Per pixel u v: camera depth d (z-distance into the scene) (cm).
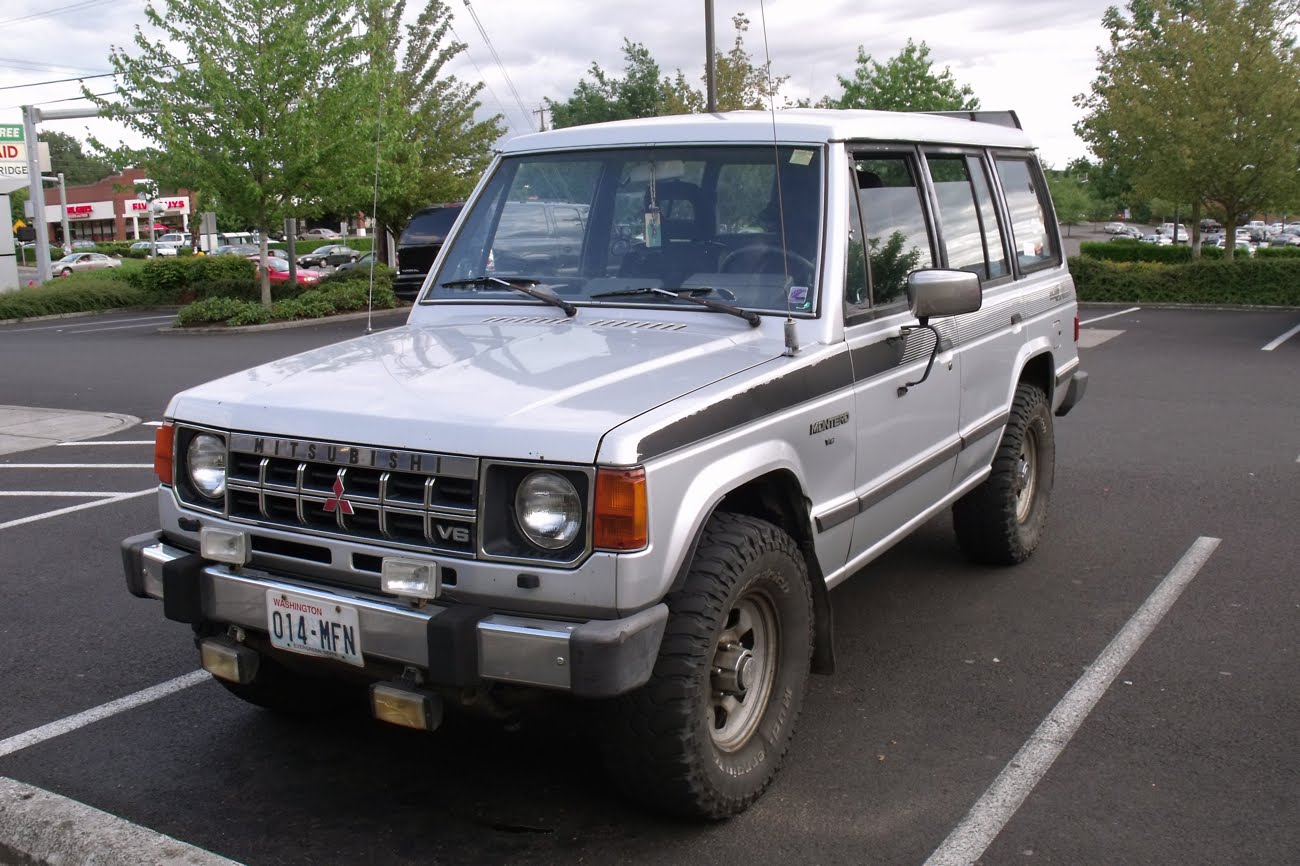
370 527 321
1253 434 956
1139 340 1697
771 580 349
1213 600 548
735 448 335
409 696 311
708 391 332
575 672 289
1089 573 593
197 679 479
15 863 339
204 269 3256
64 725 434
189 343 2117
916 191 477
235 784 385
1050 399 625
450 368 360
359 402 330
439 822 357
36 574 629
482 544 302
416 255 2073
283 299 2716
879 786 374
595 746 408
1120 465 842
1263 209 2595
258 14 2420
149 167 2483
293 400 340
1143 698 439
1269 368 1374
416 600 310
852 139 427
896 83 3322
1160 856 330
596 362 357
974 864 328
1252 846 334
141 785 385
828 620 388
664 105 2922
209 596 349
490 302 444
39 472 916
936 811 357
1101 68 2920
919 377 452
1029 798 364
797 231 407
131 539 374
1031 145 632
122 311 3128
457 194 3025
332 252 4375
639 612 301
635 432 298
